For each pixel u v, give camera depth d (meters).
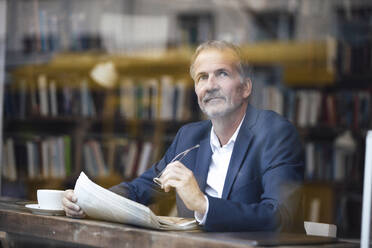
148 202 1.98
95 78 4.97
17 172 4.32
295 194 1.62
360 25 4.82
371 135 1.27
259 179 1.72
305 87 4.92
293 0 5.11
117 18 5.23
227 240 1.18
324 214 4.66
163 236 1.24
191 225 1.45
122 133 4.91
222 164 1.83
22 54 4.46
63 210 1.61
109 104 4.98
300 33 5.03
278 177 1.65
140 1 5.49
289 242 1.23
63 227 1.45
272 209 1.50
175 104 4.81
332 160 4.72
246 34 5.22
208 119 1.98
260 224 1.45
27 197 4.34
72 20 4.88
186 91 4.79
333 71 4.88
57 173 4.61
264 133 1.77
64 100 4.76
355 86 4.82
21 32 4.48
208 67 1.84
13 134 4.37
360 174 4.66
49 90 4.66
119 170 4.80
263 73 4.99
